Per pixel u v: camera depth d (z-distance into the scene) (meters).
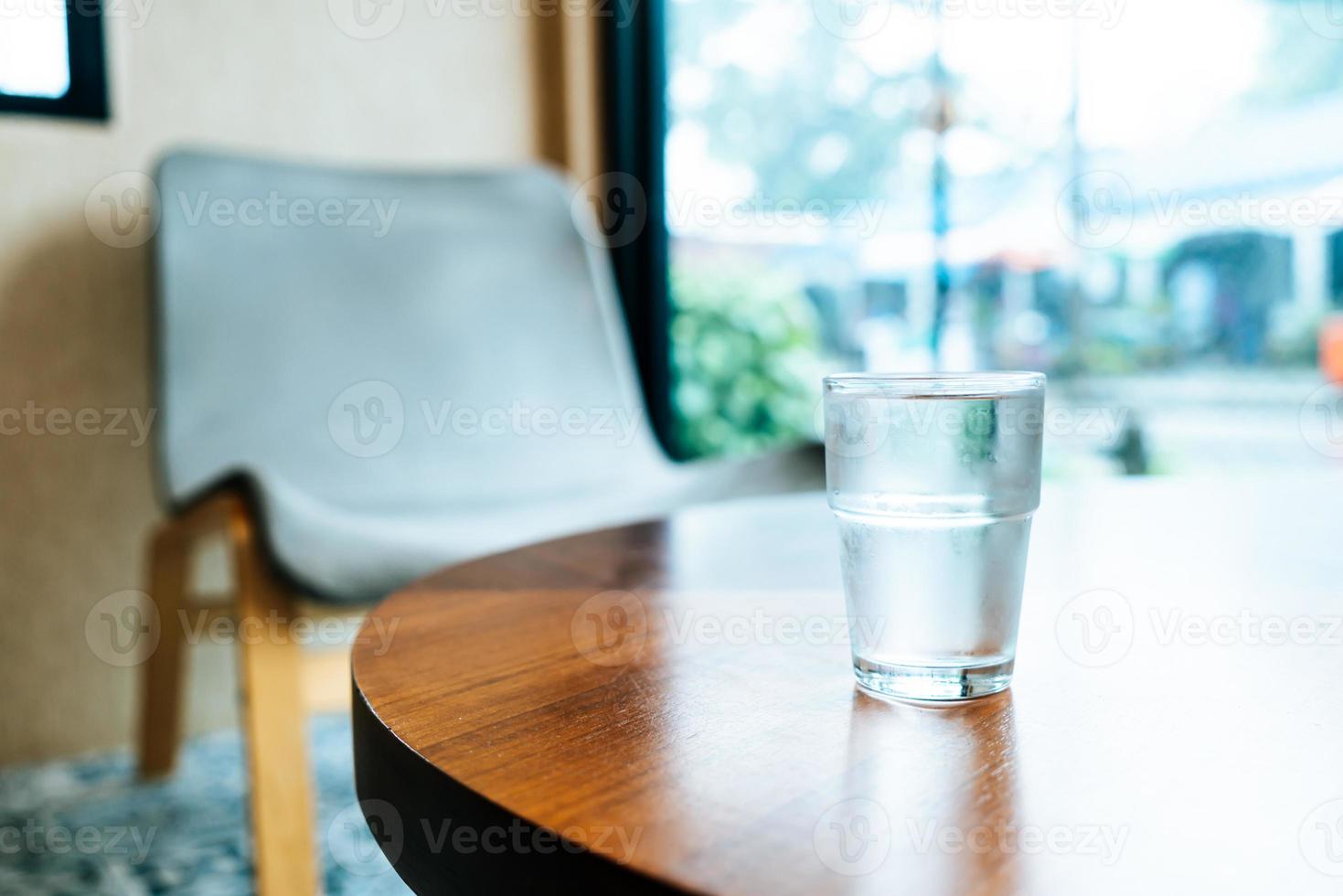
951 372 0.36
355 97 1.79
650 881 0.23
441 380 1.67
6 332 1.51
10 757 1.54
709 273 2.13
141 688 1.56
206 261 1.55
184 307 1.52
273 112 1.72
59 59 1.55
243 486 1.06
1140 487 0.90
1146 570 0.57
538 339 1.76
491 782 0.29
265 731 1.00
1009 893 0.22
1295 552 0.62
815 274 2.08
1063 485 0.91
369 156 1.81
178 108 1.63
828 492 0.37
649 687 0.38
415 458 1.61
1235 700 0.36
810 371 2.11
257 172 1.62
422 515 1.49
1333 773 0.29
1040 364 1.98
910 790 0.28
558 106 2.01
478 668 0.40
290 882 0.99
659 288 2.07
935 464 0.35
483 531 1.18
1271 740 0.32
